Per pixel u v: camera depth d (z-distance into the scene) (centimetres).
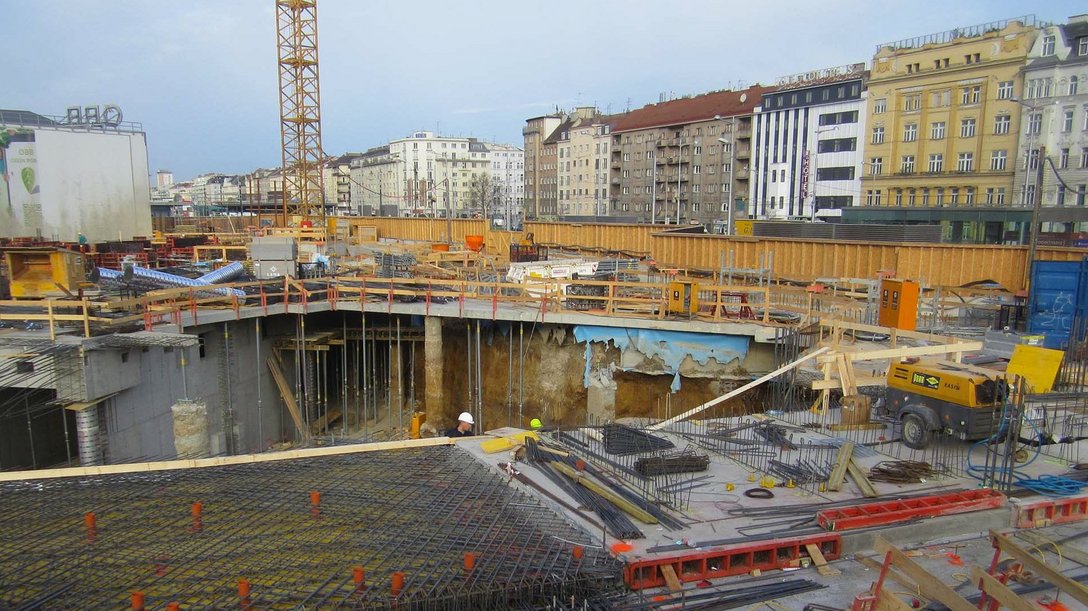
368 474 999
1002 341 1545
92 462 1337
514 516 854
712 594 730
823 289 2133
